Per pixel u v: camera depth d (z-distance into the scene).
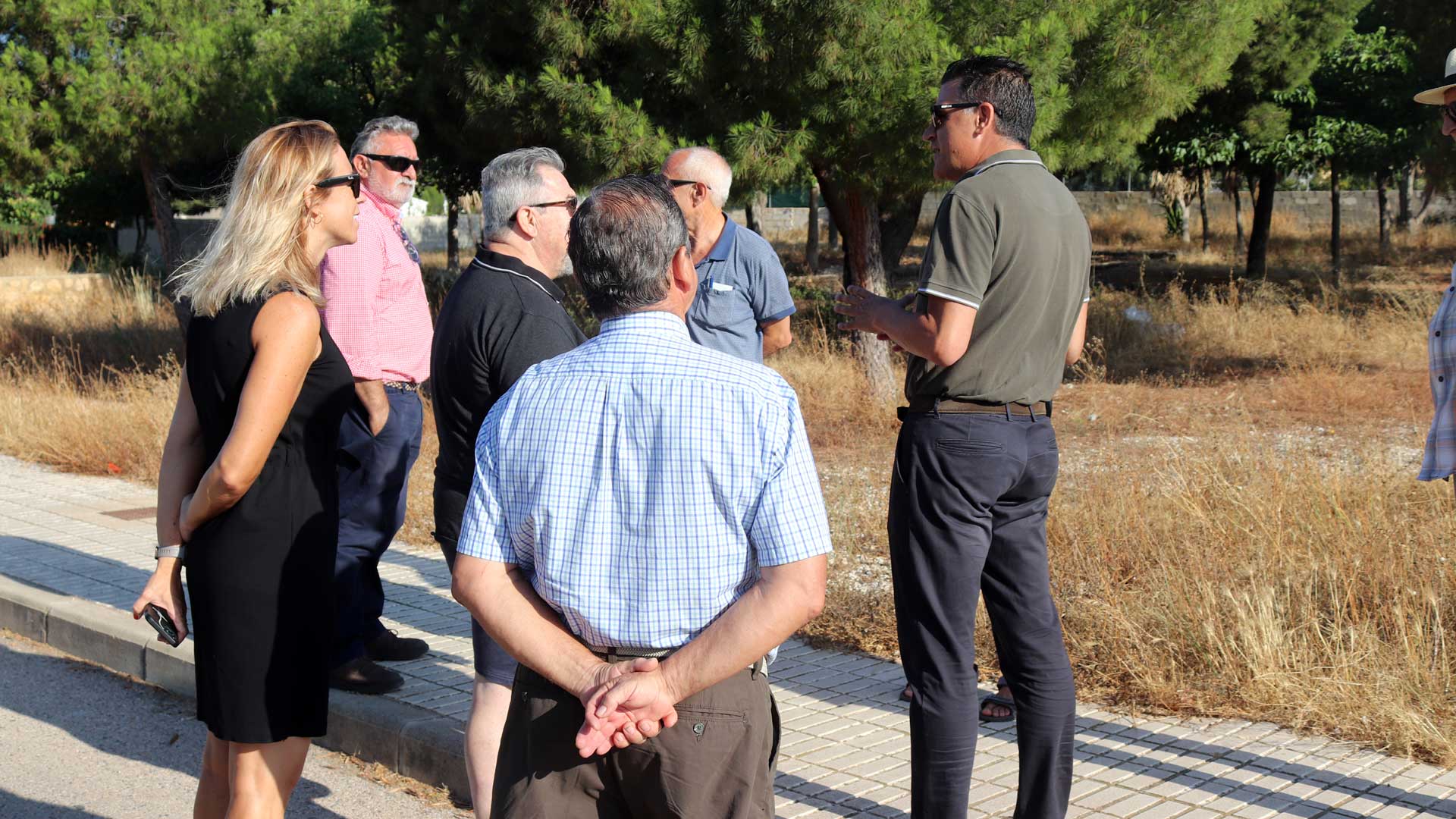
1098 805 3.59
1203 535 5.55
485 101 10.90
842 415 10.41
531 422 2.15
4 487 8.95
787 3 8.64
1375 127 21.64
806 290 19.12
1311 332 14.11
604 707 2.04
